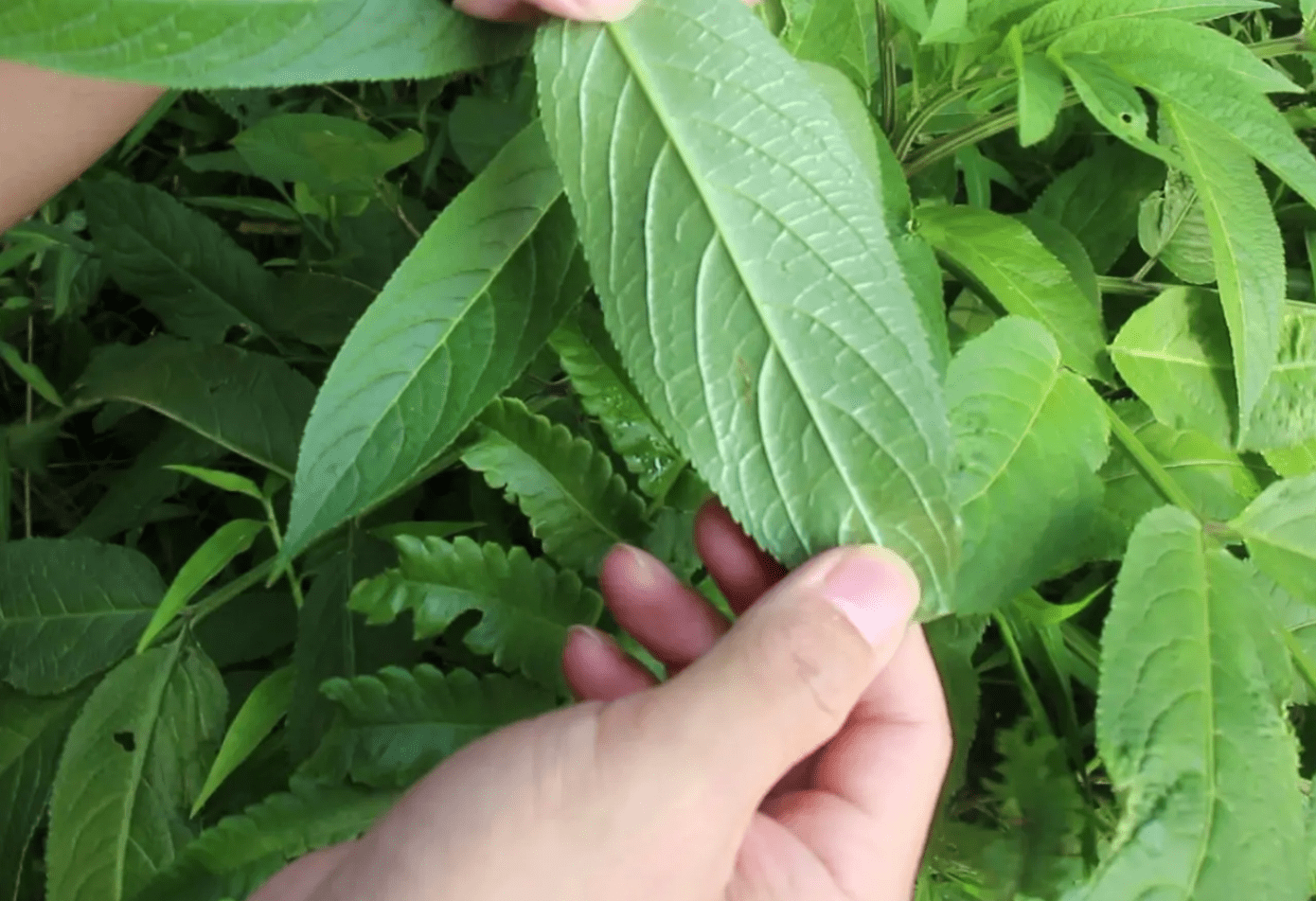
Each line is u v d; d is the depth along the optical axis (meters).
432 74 0.16
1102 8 0.20
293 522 0.17
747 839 0.18
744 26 0.16
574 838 0.15
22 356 0.34
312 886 0.16
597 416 0.24
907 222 0.21
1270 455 0.22
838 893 0.18
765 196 0.16
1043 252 0.22
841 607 0.16
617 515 0.24
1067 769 0.19
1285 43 0.23
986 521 0.19
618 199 0.16
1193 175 0.20
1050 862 0.19
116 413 0.31
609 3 0.16
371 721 0.22
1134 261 0.27
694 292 0.16
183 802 0.25
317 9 0.15
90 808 0.24
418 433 0.17
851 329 0.16
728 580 0.21
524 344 0.18
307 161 0.28
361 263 0.32
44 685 0.26
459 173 0.36
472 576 0.23
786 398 0.16
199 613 0.26
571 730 0.16
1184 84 0.20
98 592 0.27
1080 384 0.20
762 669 0.15
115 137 0.28
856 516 0.16
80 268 0.33
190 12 0.14
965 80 0.22
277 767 0.26
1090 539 0.21
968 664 0.21
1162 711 0.17
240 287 0.32
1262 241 0.20
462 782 0.16
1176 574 0.19
